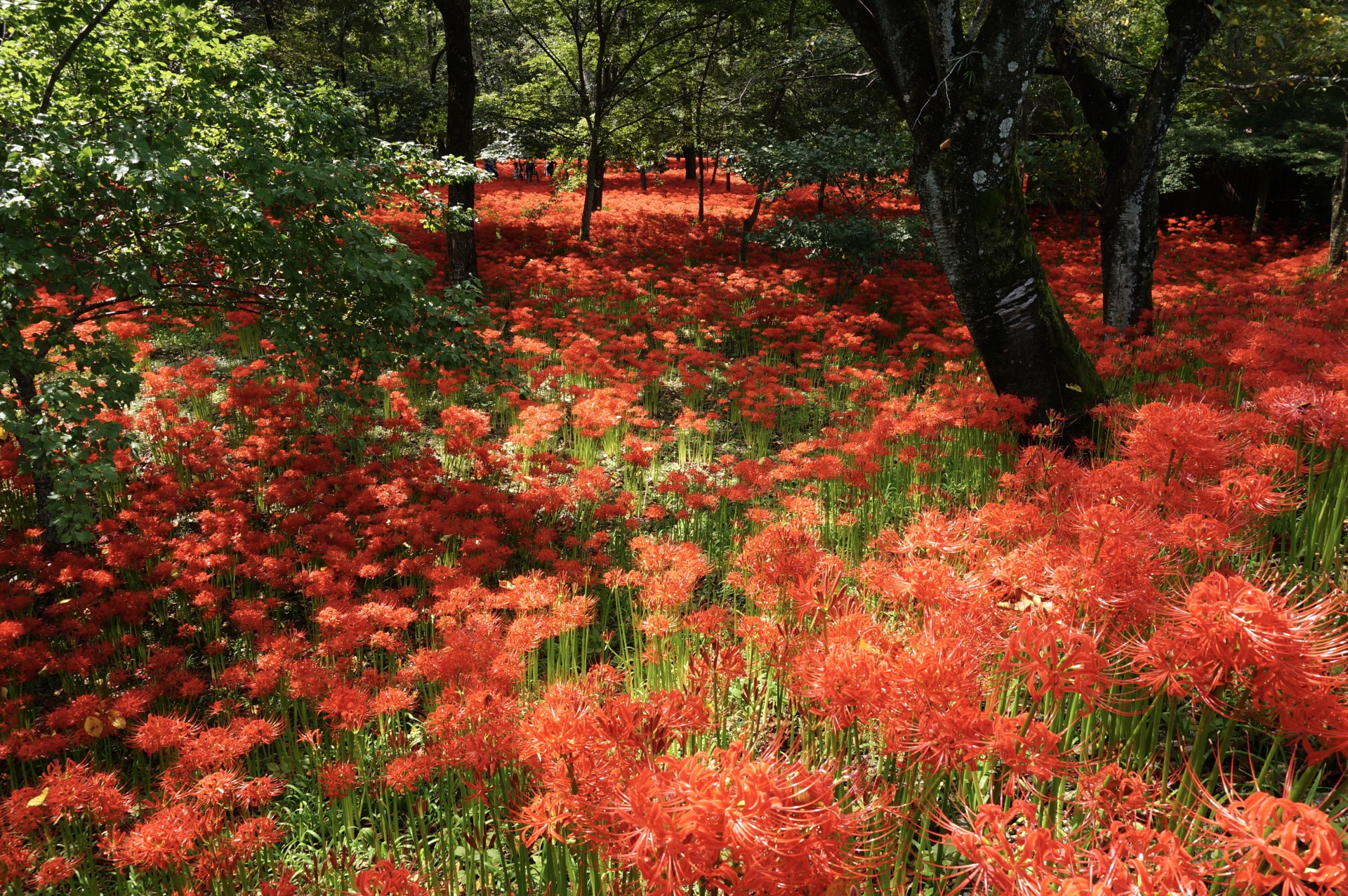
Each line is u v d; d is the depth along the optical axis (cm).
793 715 259
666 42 1797
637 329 1159
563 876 222
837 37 1488
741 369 769
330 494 577
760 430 739
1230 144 1900
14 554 459
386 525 535
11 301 412
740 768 139
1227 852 135
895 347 1016
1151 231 837
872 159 1229
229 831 287
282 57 1756
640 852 135
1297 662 150
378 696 323
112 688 427
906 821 192
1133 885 131
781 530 297
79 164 404
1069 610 204
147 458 655
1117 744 241
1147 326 828
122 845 244
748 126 1722
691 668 272
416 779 313
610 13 1673
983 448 635
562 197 2538
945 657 180
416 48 2445
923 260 1449
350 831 305
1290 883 116
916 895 200
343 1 1916
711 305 1127
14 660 375
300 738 339
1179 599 222
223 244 496
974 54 532
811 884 139
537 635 302
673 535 579
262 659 357
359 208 522
